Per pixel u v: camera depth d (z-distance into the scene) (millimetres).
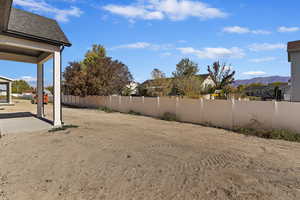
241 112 8836
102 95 20578
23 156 4992
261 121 8188
